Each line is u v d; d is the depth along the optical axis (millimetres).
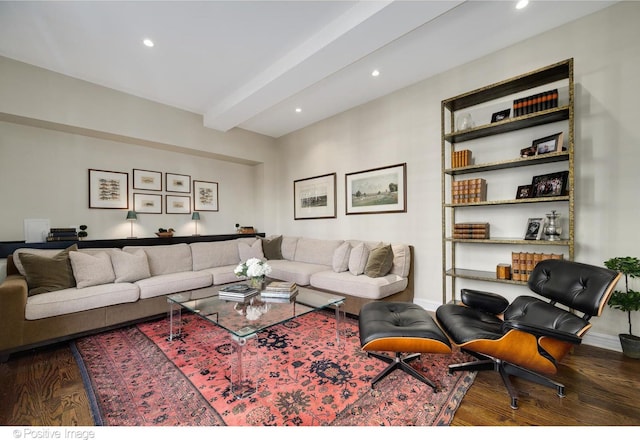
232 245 4129
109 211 3697
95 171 3580
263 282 2611
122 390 1669
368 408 1488
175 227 4320
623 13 2084
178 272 3447
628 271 1869
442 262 2838
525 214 2543
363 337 1665
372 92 3527
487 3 2070
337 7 2104
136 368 1926
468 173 2893
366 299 2791
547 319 1663
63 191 3352
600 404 1502
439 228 3117
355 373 1842
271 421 1397
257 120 4461
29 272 2402
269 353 2137
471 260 2865
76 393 1649
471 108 2883
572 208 2045
